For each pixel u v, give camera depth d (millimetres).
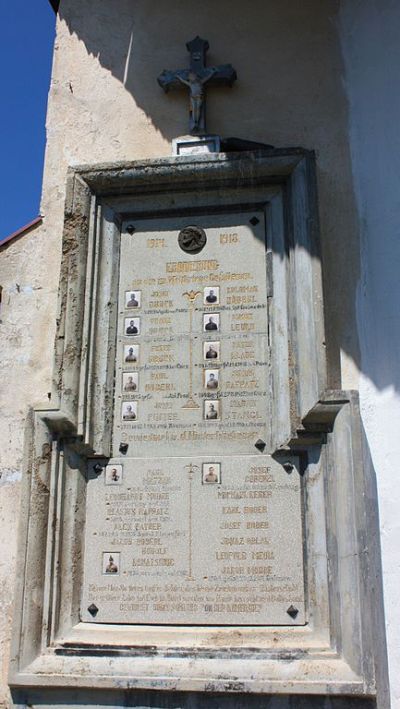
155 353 3887
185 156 4023
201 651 3328
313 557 3469
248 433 3703
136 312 3967
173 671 3268
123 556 3600
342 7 4527
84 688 3312
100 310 3959
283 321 3801
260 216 4027
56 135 4445
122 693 3303
